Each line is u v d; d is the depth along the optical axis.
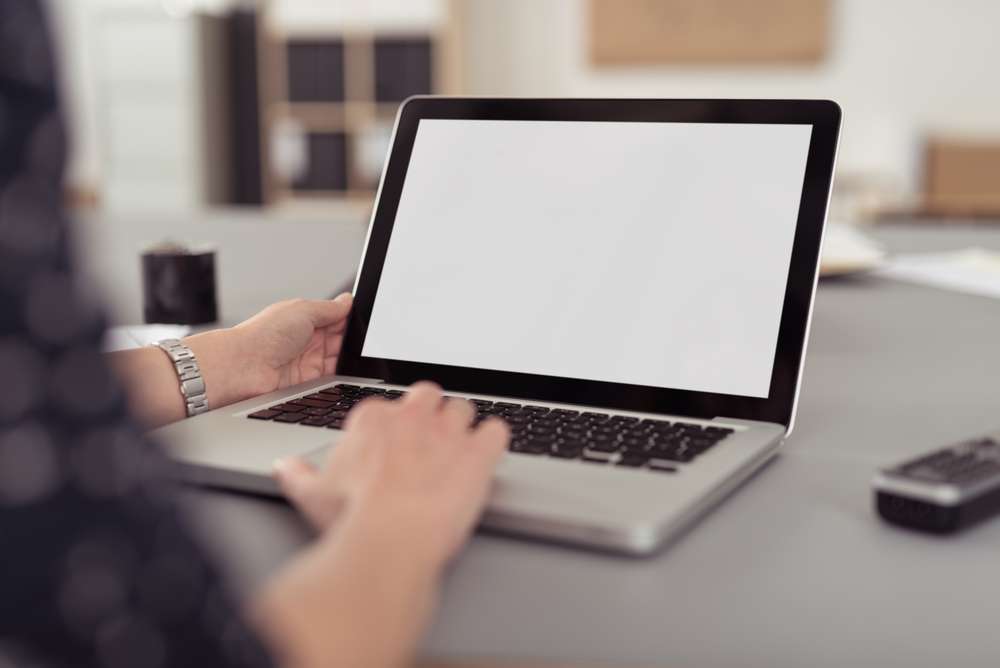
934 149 5.10
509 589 0.42
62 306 0.22
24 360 0.22
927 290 1.32
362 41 5.55
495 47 5.73
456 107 0.82
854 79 5.49
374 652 0.32
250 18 5.68
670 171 0.72
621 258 0.72
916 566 0.45
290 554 0.45
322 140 5.68
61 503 0.22
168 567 0.23
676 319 0.68
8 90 0.22
